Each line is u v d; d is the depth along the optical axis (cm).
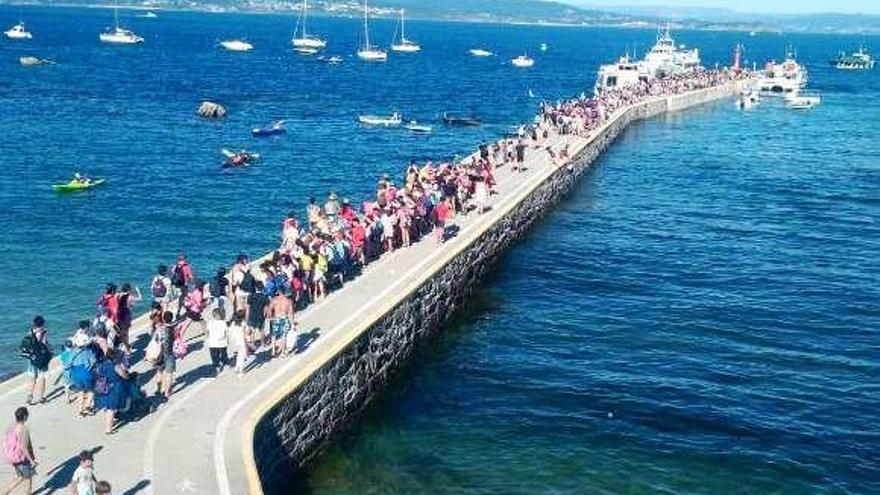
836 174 7881
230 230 5325
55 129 8694
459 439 2859
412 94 14088
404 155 8219
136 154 7556
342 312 3170
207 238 5144
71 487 1925
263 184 6638
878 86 18325
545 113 8794
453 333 3825
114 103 10975
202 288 3112
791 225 5919
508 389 3250
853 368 3522
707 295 4403
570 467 2711
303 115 10738
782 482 2680
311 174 7112
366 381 3038
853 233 5747
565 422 3000
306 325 3038
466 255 4175
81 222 5356
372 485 2548
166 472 2080
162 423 2317
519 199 5259
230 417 2350
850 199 6794
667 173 7700
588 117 8562
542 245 5266
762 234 5659
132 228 5278
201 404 2423
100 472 2070
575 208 6266
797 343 3778
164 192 6209
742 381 3375
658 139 9700
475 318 4019
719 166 8125
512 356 3572
